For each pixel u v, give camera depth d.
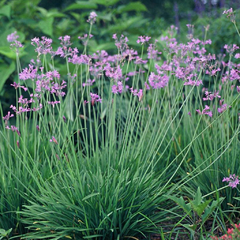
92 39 6.03
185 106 3.39
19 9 5.89
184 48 3.07
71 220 2.64
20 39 4.74
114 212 2.53
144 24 8.16
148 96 4.18
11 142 3.32
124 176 2.71
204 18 7.14
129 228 2.64
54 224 2.65
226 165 3.09
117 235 2.65
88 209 2.61
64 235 2.57
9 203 2.73
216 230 2.83
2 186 2.83
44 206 2.65
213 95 2.82
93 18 2.92
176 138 3.65
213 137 3.53
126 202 2.69
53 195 2.70
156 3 16.19
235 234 2.36
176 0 16.31
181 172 3.48
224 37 5.71
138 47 5.84
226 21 5.78
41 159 3.26
